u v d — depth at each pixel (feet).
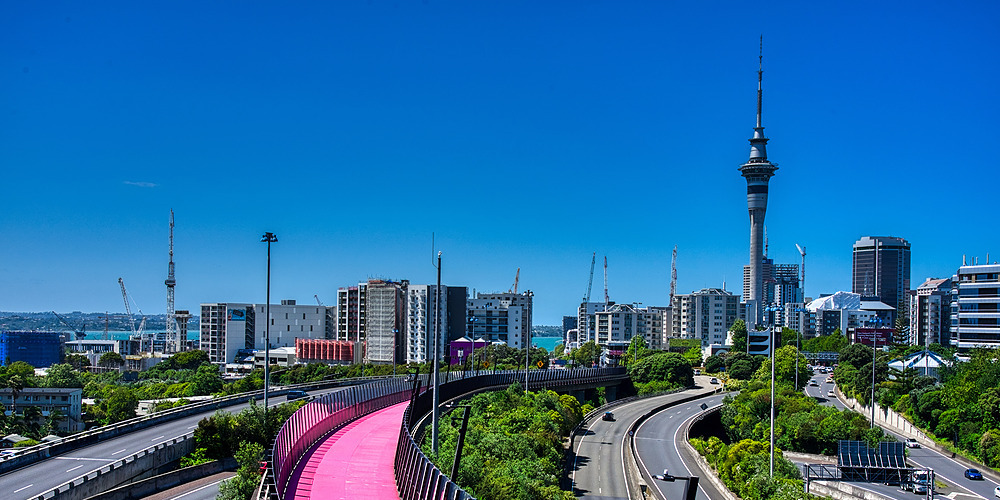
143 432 363.35
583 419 554.87
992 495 392.88
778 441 531.50
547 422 396.16
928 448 506.89
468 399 464.24
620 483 354.13
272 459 213.05
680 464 426.51
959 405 517.96
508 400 454.40
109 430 350.23
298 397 513.86
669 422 565.12
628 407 642.63
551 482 280.51
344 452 272.72
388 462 257.14
